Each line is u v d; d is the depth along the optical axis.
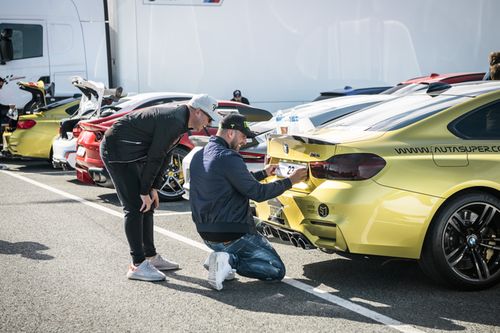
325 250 4.87
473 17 14.59
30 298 4.69
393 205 4.55
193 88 13.12
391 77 14.26
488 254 4.82
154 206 5.32
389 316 4.31
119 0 12.77
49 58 13.58
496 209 4.75
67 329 4.11
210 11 13.07
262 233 5.38
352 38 13.98
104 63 13.84
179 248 6.15
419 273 5.28
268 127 8.20
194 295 4.76
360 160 4.59
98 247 6.14
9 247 6.13
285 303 4.57
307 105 9.30
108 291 4.85
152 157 4.95
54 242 6.34
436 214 4.65
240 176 4.73
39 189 9.73
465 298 4.65
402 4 14.17
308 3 13.63
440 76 11.60
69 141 9.92
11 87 13.47
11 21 13.34
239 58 13.34
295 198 4.83
